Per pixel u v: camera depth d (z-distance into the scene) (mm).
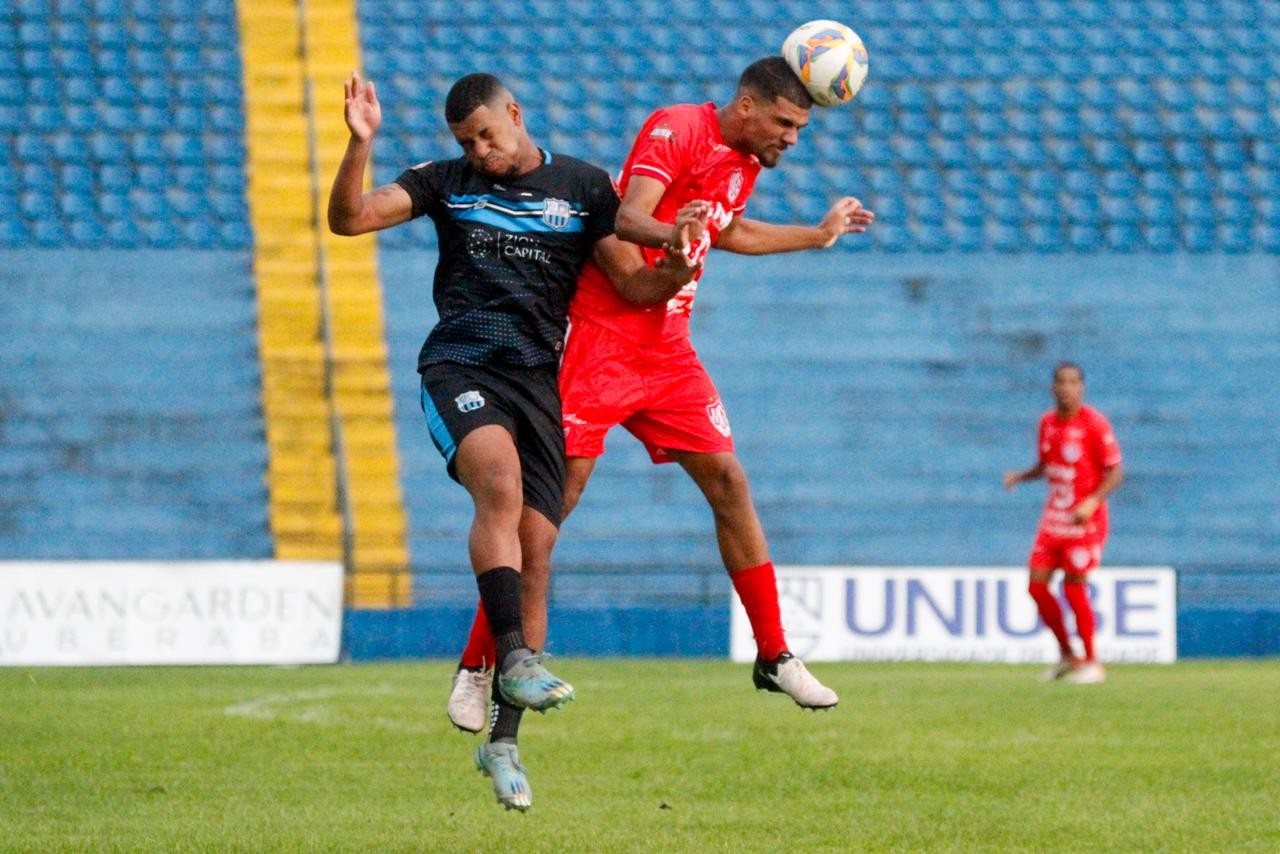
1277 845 21781
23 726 34125
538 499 21328
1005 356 74875
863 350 74500
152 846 21047
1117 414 72875
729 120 22188
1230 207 82062
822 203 80562
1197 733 33844
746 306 75625
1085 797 25781
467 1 85562
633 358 22797
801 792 26344
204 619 52094
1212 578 67188
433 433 20859
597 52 84500
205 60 81938
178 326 71875
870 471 69688
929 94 85062
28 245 74438
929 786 26922
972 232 79938
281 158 79000
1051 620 47375
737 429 70562
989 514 68500
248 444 67562
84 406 68312
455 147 80625
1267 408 73688
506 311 20906
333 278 74500
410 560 63906
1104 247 80000
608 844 21609
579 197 21328
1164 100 85938
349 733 33219
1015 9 88750
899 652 55438
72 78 80625
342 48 83000
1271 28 89312
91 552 63625
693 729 34406
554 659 56750
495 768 20062
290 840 21688
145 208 76438
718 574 60000
